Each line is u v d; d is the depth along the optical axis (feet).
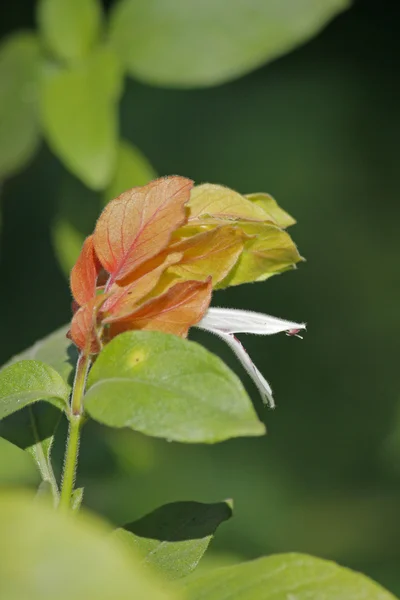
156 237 1.34
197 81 1.73
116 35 1.74
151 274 1.35
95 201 1.81
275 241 1.38
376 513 3.57
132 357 1.29
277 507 3.62
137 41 1.73
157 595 1.16
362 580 1.30
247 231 1.37
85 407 1.29
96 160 1.69
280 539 3.38
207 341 4.10
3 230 4.18
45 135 1.72
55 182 3.24
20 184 3.90
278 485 3.81
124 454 1.82
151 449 1.84
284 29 1.73
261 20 1.72
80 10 1.75
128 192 1.34
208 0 1.73
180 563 1.39
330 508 3.63
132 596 1.16
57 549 1.17
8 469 1.63
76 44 1.74
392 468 3.96
